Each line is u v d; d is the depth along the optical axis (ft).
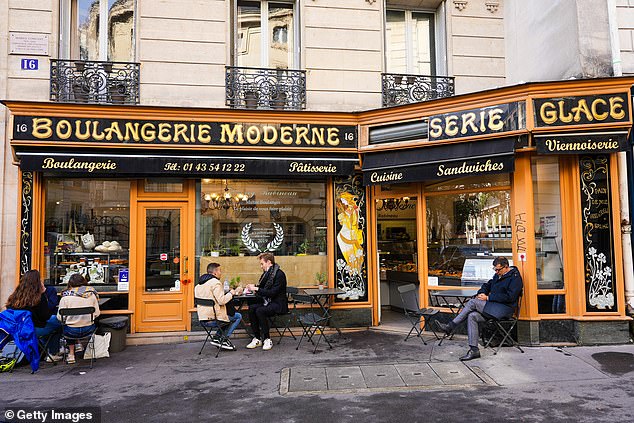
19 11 23.04
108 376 17.83
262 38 26.27
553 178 21.70
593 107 20.08
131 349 21.99
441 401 14.56
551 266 21.40
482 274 22.71
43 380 17.43
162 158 22.57
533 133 20.22
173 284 24.16
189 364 19.30
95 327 20.24
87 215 23.89
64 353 20.22
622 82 19.97
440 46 27.35
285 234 25.35
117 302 23.57
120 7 24.86
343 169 23.95
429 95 25.90
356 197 25.45
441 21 27.30
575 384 15.72
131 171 22.26
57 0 23.52
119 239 24.06
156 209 24.34
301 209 25.55
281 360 19.57
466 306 20.30
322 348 21.36
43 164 21.53
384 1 26.61
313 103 24.95
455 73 26.21
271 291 21.52
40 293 19.62
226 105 24.34
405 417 13.41
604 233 20.88
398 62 27.48
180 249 24.31
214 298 20.59
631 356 18.61
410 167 22.90
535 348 20.21
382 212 31.48
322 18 25.46
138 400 15.17
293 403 14.65
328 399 14.96
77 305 19.24
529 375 16.75
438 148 22.36
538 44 24.09
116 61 24.09
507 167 20.62
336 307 24.68
